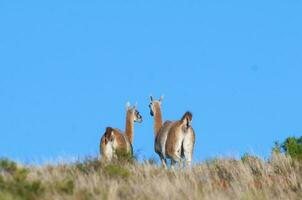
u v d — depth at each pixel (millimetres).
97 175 60125
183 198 54219
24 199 52656
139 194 55000
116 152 74750
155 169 66250
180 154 78750
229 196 56250
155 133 81688
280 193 58625
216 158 70375
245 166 65500
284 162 67812
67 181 55312
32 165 65375
